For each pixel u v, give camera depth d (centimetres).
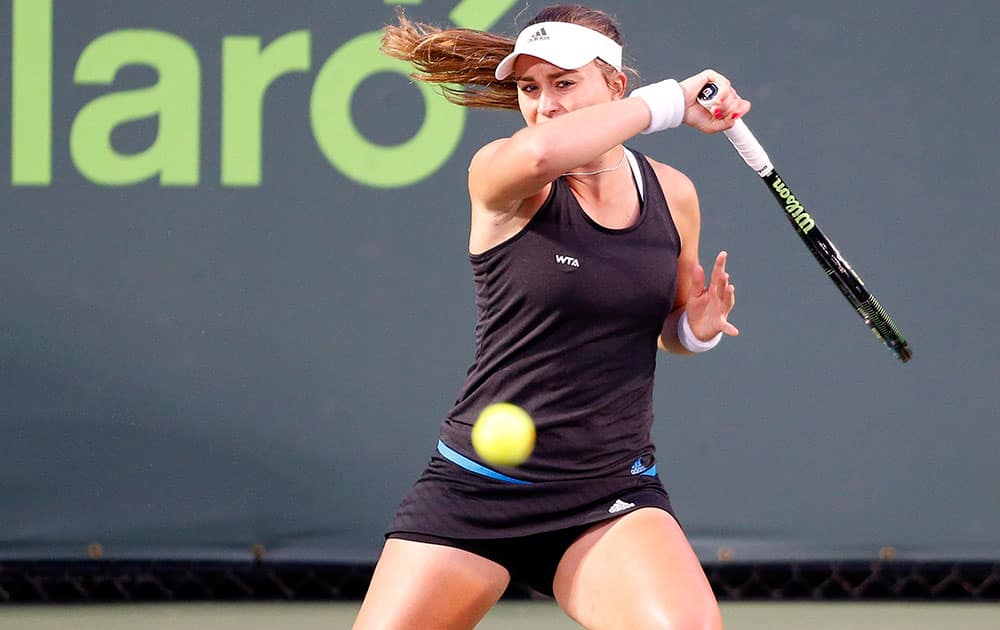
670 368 1738
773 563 1747
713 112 989
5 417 1708
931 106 1734
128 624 1647
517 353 1010
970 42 1734
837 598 1781
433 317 1731
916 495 1745
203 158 1720
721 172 1731
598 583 986
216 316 1722
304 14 1716
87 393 1714
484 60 1117
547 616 1702
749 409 1736
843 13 1733
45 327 1711
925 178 1734
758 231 1733
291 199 1722
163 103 1717
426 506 1028
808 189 1736
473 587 1019
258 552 1730
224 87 1716
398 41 1131
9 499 1709
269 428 1725
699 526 1741
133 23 1716
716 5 1731
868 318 1098
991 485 1745
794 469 1742
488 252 1002
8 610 1712
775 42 1733
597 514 1012
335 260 1727
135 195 1716
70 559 1720
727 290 1094
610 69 1022
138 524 1720
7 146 1708
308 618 1683
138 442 1719
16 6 1708
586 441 1012
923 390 1742
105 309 1716
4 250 1708
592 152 935
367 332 1727
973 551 1747
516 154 926
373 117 1722
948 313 1741
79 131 1712
